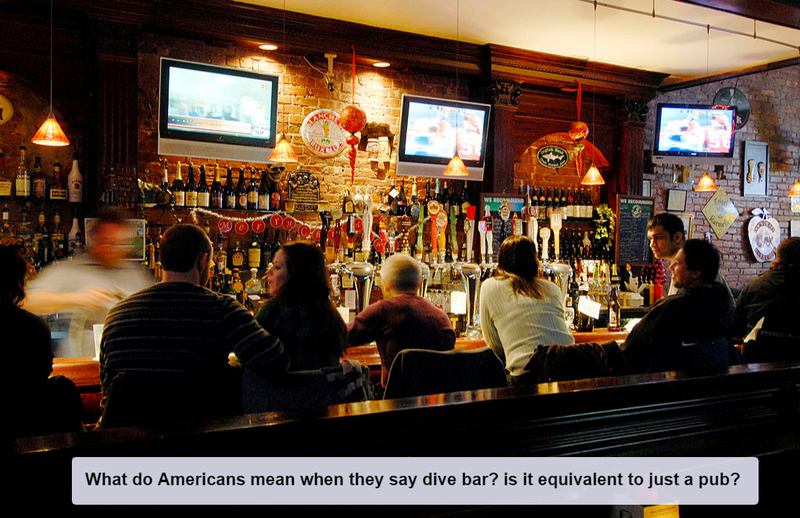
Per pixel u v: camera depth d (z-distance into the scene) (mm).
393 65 5320
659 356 2334
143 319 1825
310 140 5062
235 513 1393
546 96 6090
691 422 1918
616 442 1795
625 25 5055
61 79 4176
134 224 4090
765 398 2070
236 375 1972
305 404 1914
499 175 5668
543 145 6430
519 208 5645
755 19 4668
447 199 5625
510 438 1678
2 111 4145
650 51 5738
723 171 7414
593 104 6352
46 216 4258
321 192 5148
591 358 2344
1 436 1718
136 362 1789
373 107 5367
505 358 2811
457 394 1709
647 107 6527
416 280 2727
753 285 3141
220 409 1864
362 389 2049
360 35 5004
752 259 7680
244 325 1866
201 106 4477
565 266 4910
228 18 4562
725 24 5070
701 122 6238
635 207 6281
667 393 1897
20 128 4195
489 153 5676
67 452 1268
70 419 1828
